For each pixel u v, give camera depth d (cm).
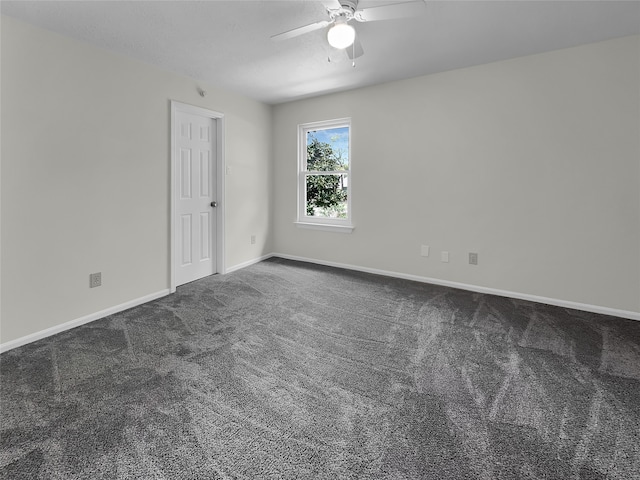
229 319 275
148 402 168
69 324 256
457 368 201
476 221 342
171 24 238
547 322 268
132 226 304
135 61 299
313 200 475
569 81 287
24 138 229
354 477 125
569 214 296
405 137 375
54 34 243
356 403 168
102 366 202
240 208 436
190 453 135
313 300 320
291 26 243
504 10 224
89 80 265
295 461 132
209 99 378
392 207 393
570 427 150
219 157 402
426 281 378
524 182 314
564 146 294
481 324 265
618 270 279
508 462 131
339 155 455
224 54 292
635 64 262
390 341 236
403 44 277
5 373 193
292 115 462
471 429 150
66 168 253
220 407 165
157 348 225
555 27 248
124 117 292
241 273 416
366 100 397
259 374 194
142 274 314
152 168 320
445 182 356
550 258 307
